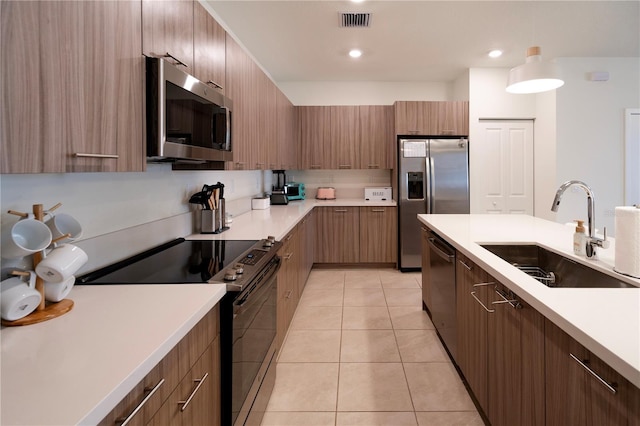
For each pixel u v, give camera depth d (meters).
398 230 4.58
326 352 2.48
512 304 1.34
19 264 1.08
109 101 1.11
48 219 1.14
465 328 1.97
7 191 1.09
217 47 2.04
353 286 3.94
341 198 5.20
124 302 1.08
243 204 3.53
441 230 2.35
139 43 1.27
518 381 1.31
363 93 5.10
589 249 1.59
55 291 1.02
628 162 4.20
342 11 2.93
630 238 1.32
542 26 3.26
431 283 2.81
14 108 0.79
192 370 1.03
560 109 4.16
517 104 4.48
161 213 2.04
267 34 3.38
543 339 1.13
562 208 4.21
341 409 1.89
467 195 4.44
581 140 4.18
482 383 1.72
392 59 4.11
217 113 1.92
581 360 0.93
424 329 2.82
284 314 2.56
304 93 5.11
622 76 4.15
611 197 4.21
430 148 4.42
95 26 1.04
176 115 1.44
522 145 4.59
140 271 1.44
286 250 2.67
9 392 0.63
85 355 0.76
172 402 0.91
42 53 0.86
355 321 2.99
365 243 4.62
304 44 3.64
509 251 1.99
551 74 2.06
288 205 4.37
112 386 0.66
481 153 4.57
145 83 1.31
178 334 0.89
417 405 1.92
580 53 3.98
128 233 1.66
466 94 4.53
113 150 1.13
